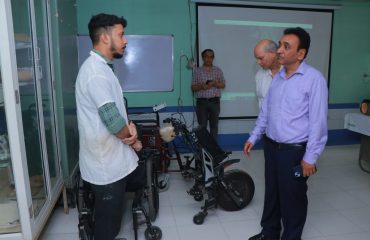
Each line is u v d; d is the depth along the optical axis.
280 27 4.70
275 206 2.09
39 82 2.10
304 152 1.82
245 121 4.86
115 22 1.50
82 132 1.55
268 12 4.63
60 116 2.60
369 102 3.39
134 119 3.89
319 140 1.74
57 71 2.55
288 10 4.68
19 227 1.79
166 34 4.42
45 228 2.43
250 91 4.79
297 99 1.77
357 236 2.32
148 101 4.55
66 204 2.67
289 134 1.82
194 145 2.72
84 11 4.18
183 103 4.64
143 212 2.24
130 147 1.68
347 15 4.92
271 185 2.05
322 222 2.52
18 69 1.83
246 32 4.62
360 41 5.04
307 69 1.77
